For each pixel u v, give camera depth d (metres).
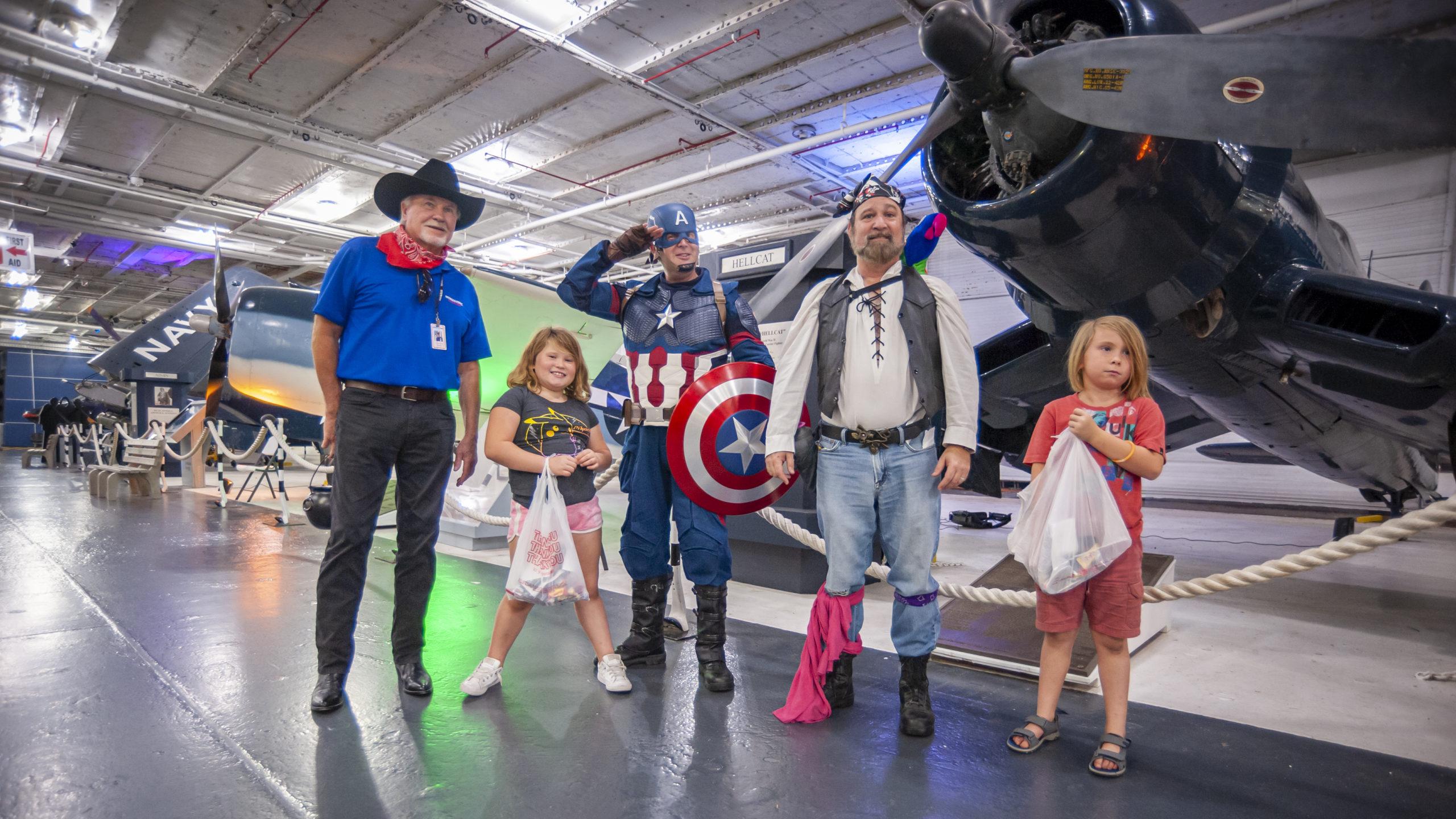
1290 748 1.91
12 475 12.31
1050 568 1.79
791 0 6.65
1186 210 2.25
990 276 11.83
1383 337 2.57
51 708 2.04
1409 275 8.46
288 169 10.69
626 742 1.88
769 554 3.98
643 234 2.55
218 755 1.76
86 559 4.33
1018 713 2.15
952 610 2.85
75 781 1.61
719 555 2.37
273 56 7.77
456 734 1.91
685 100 8.62
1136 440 1.85
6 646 2.61
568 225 12.98
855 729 2.01
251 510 6.86
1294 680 2.51
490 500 4.98
